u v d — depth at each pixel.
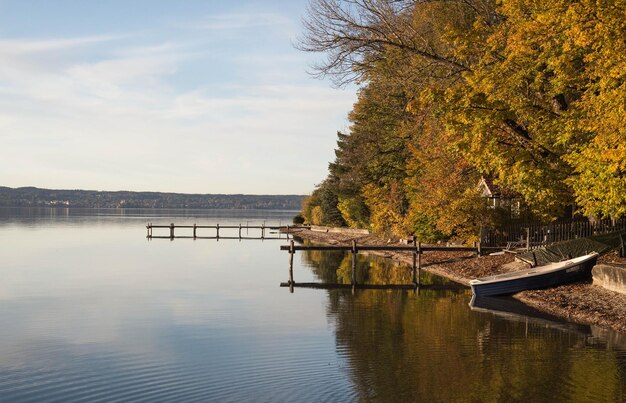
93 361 16.97
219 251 60.38
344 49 31.95
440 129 40.31
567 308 23.98
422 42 31.39
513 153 26.36
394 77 32.56
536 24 23.00
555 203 28.88
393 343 18.88
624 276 23.83
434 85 30.86
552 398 13.49
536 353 17.44
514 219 41.06
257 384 14.64
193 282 35.00
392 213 56.44
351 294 30.41
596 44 20.33
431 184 42.41
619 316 21.75
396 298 28.84
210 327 21.62
